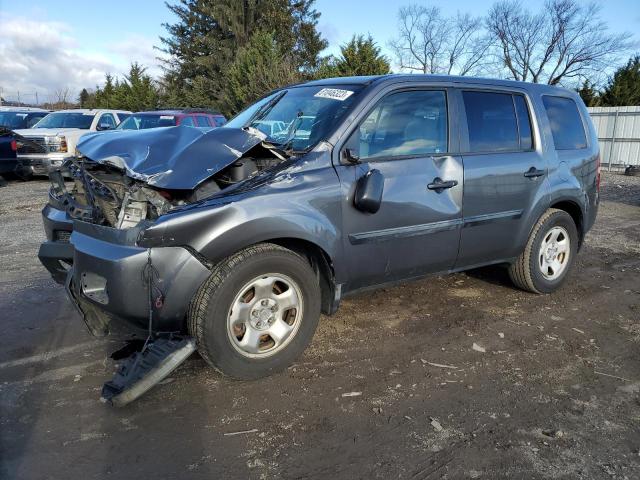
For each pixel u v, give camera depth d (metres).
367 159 3.79
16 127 17.48
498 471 2.65
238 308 3.31
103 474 2.60
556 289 5.31
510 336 4.27
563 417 3.14
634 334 4.36
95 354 3.86
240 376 3.38
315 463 2.70
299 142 3.82
